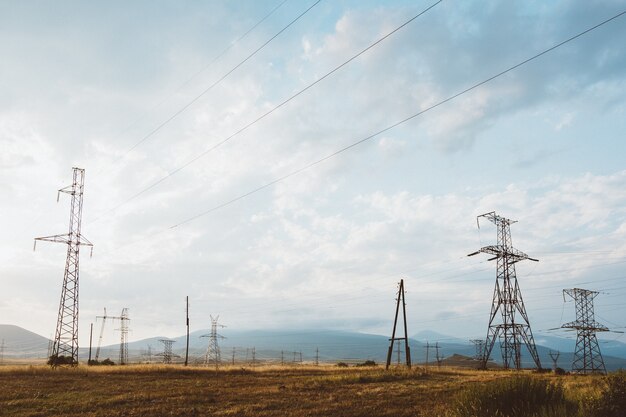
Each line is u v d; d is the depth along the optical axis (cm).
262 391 3319
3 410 2436
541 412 1438
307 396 2988
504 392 1638
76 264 7631
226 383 4138
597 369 9188
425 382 4016
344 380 4116
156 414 2264
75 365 6581
